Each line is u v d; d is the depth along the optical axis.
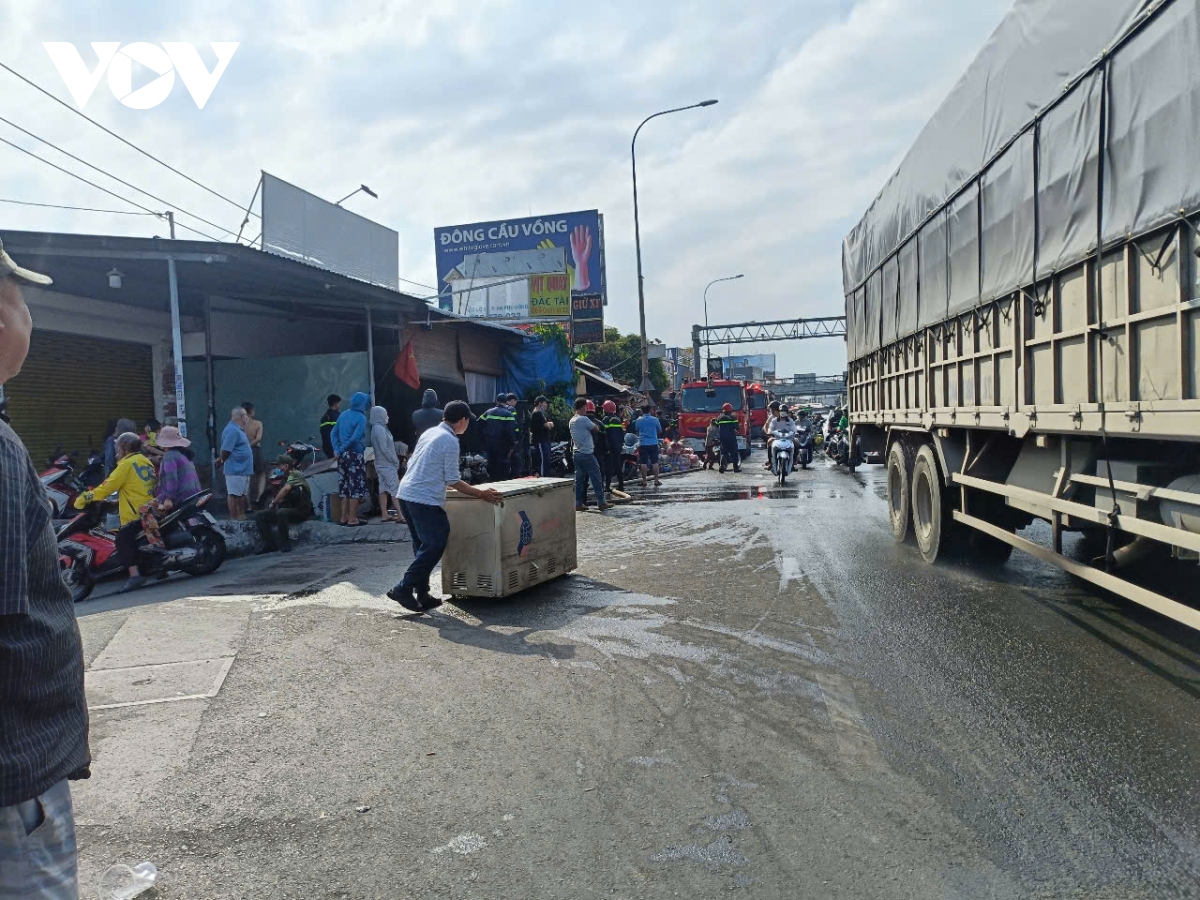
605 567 9.63
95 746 4.71
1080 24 5.45
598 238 37.25
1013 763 4.19
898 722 4.76
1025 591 7.76
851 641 6.34
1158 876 3.21
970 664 5.69
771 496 17.36
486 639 6.71
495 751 4.55
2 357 2.03
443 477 7.61
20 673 1.84
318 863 3.50
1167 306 4.51
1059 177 5.77
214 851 3.61
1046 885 3.17
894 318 10.45
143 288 14.77
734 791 4.00
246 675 5.89
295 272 13.54
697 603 7.72
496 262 36.97
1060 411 5.83
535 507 8.34
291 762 4.47
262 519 11.78
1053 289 5.93
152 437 12.94
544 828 3.73
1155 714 4.72
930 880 3.22
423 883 3.33
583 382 31.27
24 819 1.88
